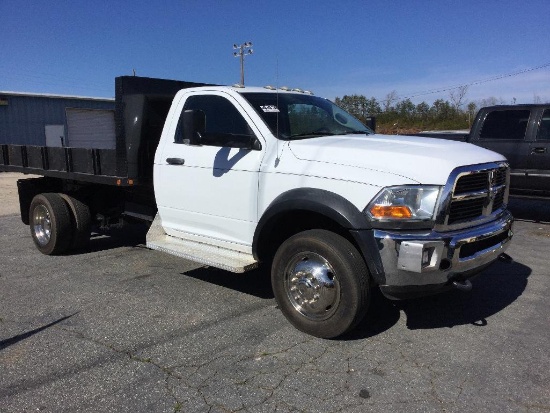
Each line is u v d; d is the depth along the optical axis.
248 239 4.71
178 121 5.38
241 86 5.27
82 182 6.93
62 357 3.80
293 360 3.73
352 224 3.78
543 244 7.57
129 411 3.08
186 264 6.39
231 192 4.74
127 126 5.87
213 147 4.94
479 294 5.21
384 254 3.71
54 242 6.73
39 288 5.49
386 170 3.80
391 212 3.68
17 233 8.71
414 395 3.25
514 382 3.40
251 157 4.60
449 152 4.09
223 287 5.45
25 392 3.31
